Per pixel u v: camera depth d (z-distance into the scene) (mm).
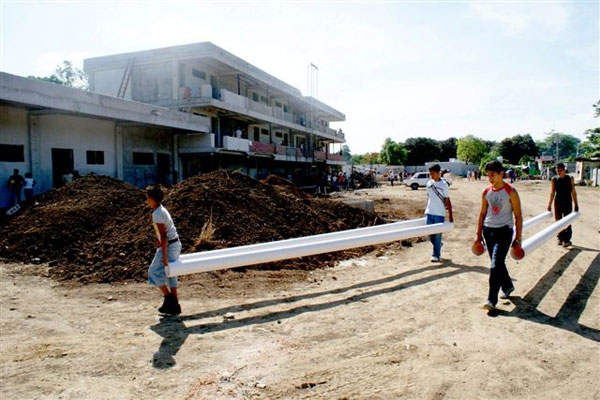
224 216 8375
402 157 80438
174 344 4031
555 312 4766
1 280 6445
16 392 3145
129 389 3189
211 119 29016
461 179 59219
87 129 18609
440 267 7203
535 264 7047
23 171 15703
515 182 46844
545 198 23359
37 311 5016
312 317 4781
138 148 21812
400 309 5016
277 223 9180
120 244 7387
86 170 18562
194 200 8586
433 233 7371
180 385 3246
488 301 4816
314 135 48281
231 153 27391
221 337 4207
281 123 36781
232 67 28547
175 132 24438
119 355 3791
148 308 5113
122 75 27078
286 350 3887
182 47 25594
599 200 20938
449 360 3629
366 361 3643
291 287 6047
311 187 35562
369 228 7957
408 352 3809
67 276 6520
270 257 5684
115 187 12133
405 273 6832
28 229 8727
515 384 3209
